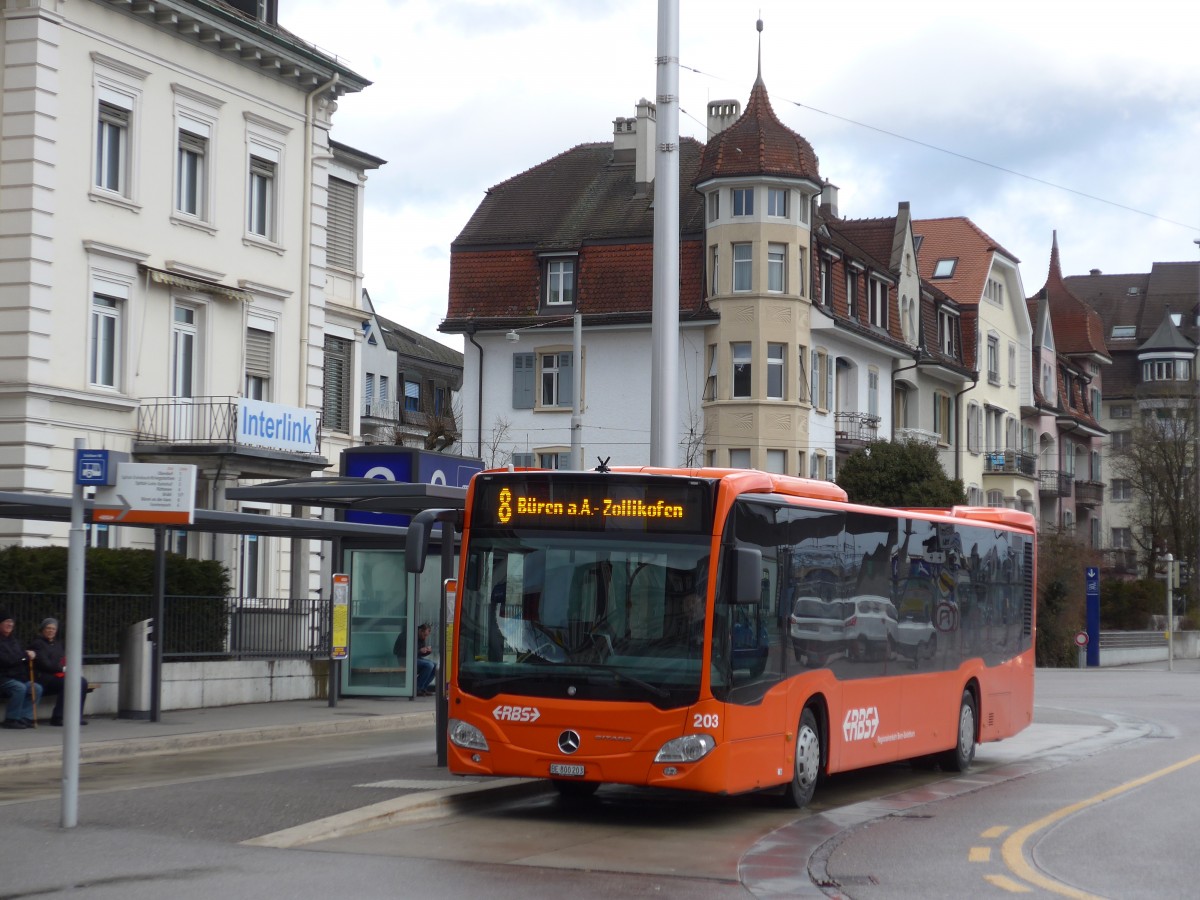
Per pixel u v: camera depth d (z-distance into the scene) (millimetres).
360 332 41156
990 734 20781
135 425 31906
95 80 30922
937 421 70375
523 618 13852
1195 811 15336
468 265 58906
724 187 54625
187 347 33906
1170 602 57906
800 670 15148
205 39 33656
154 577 22891
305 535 25594
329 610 28672
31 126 29562
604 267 56875
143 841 11711
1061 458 89562
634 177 59750
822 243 56875
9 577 23609
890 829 14039
